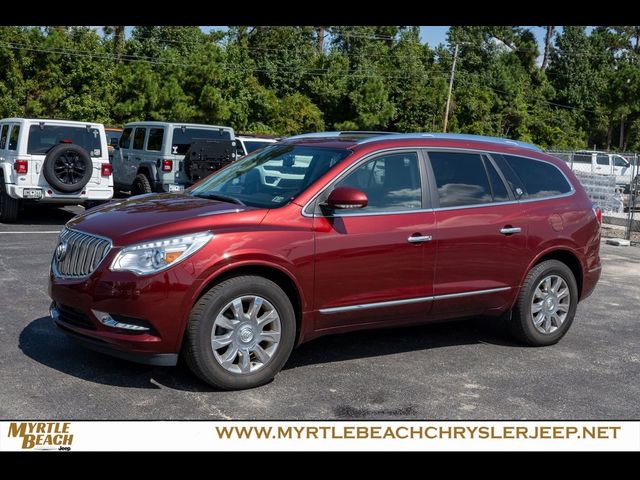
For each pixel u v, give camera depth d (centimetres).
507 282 643
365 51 5962
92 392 499
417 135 629
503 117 6003
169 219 516
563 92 7269
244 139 1630
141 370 546
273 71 4894
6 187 1360
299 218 538
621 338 724
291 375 559
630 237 1639
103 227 520
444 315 619
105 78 3538
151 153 1592
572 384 573
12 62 3253
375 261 565
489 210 630
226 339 506
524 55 7369
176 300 487
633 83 6481
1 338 607
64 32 3481
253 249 509
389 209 580
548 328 678
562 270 679
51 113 3381
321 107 4956
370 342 661
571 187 704
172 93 3628
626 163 3112
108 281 487
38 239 1179
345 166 567
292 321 532
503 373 592
